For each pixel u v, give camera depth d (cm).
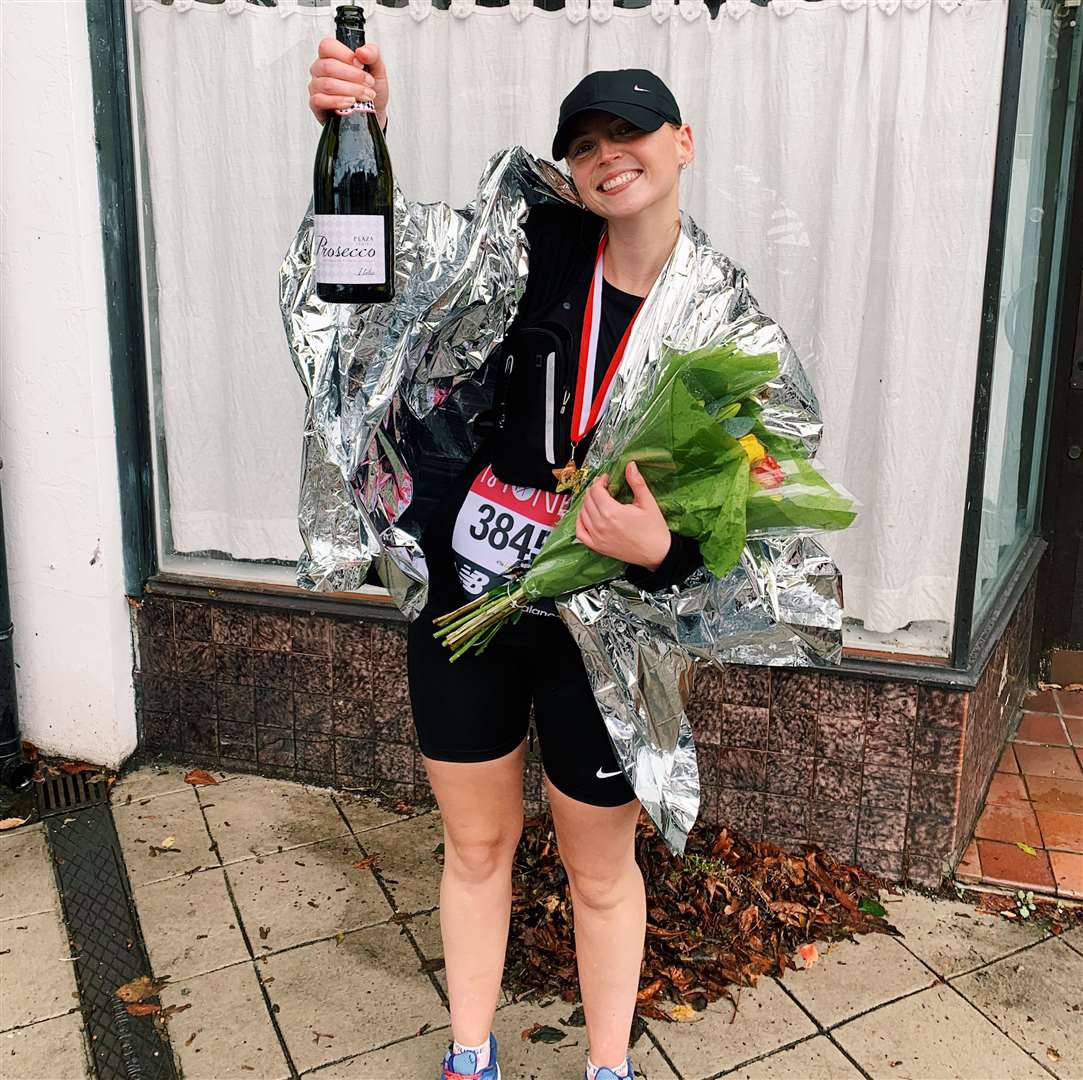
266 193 290
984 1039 220
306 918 256
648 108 152
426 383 178
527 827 276
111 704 313
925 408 257
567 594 166
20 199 284
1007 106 233
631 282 168
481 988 194
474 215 175
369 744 306
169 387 309
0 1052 215
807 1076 210
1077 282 352
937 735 259
